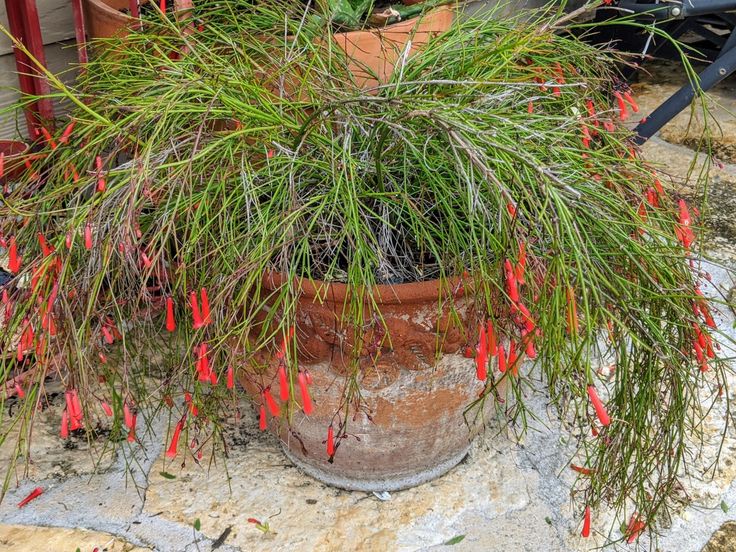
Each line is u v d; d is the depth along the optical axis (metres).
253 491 1.70
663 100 3.38
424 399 1.50
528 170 1.25
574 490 1.68
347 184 1.33
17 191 1.56
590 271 1.26
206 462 1.76
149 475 1.73
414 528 1.63
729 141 3.13
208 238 1.41
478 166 1.11
